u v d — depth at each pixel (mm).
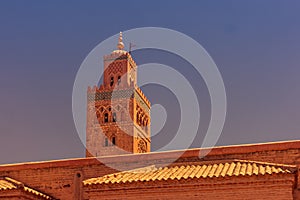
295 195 29641
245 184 28250
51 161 36000
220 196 28594
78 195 34812
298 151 31188
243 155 32375
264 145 32031
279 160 31406
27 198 32156
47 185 35531
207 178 28797
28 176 36031
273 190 27812
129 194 30234
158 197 29641
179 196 29250
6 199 31703
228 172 29094
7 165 36625
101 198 30734
